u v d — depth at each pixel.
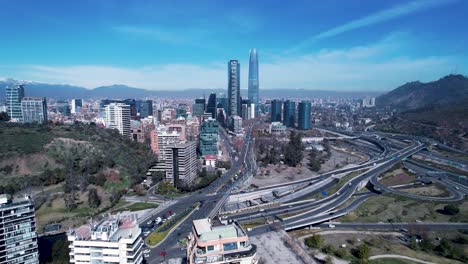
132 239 184.75
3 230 184.62
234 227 173.12
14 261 190.50
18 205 190.62
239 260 163.12
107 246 185.12
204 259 159.12
